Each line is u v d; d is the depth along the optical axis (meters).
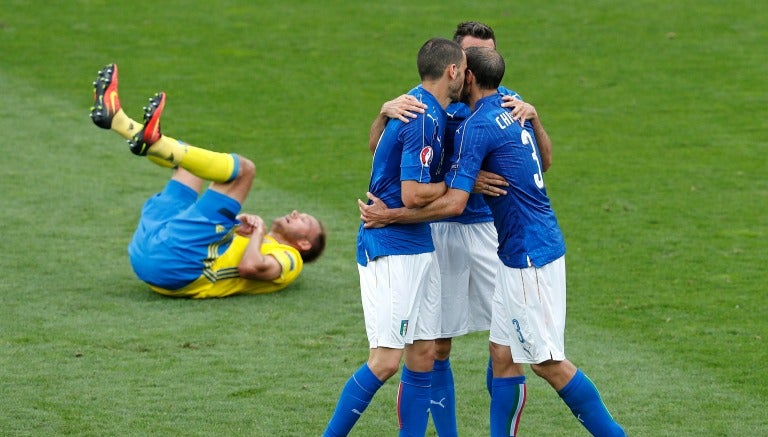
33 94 53.47
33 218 37.22
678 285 31.50
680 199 40.50
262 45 63.53
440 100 20.14
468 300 22.53
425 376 21.16
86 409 22.53
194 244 29.81
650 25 67.00
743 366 25.47
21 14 67.75
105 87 23.98
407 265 20.44
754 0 71.75
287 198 40.81
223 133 49.41
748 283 31.58
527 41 64.06
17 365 24.86
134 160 44.97
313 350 26.47
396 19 68.50
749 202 40.06
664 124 50.78
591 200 40.50
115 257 33.75
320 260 34.25
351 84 57.28
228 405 22.98
